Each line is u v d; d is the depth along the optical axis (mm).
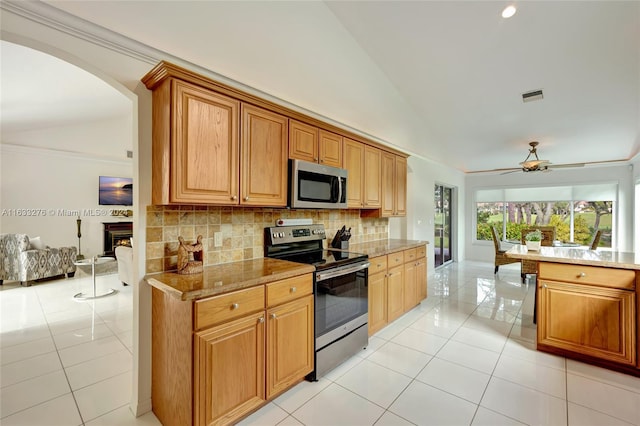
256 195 2078
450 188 7066
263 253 2500
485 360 2459
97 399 1936
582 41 2646
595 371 2293
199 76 1703
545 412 1818
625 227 5590
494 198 7160
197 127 1732
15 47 2678
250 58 2344
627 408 1854
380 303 2930
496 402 1917
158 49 1825
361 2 2689
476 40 2826
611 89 3289
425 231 5500
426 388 2070
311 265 2133
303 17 2670
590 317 2393
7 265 4621
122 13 1680
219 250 2184
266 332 1796
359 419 1764
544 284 2596
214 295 1538
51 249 4867
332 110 3158
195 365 1462
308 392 2021
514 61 3035
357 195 3094
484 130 4684
